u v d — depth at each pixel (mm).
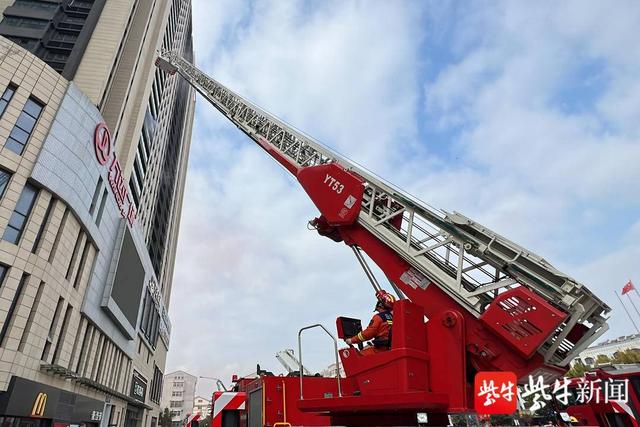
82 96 25797
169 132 84250
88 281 27938
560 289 4801
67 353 24688
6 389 18188
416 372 4801
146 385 57844
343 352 5414
